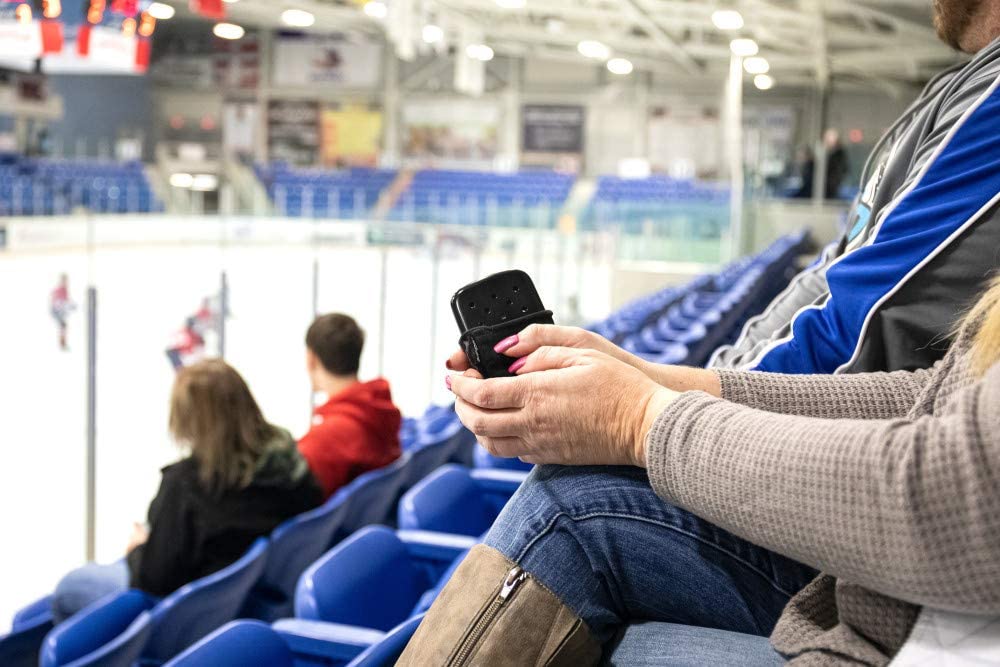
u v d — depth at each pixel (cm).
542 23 2062
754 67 2134
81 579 252
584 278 1170
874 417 85
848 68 2084
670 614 80
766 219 1521
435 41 1948
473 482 240
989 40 97
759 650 73
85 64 1241
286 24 2367
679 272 1302
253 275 701
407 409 689
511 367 77
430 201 2347
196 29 2692
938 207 88
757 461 61
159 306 601
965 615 57
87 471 366
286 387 667
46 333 597
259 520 245
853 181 1507
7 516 441
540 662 74
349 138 2652
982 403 54
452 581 78
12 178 1881
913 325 90
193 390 239
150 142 2738
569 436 72
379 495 293
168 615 194
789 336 102
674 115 2472
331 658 149
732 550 75
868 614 64
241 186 2422
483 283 82
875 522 55
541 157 2559
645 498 76
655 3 1570
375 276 775
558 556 76
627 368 73
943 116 93
